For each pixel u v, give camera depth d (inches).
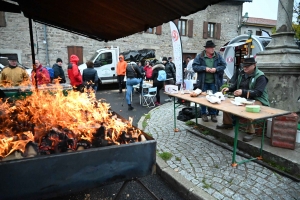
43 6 97.2
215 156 123.7
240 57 317.4
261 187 92.7
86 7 91.7
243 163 114.7
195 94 146.9
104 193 95.9
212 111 175.9
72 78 248.5
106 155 62.3
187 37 638.5
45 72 247.3
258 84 127.7
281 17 169.0
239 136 138.7
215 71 171.0
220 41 683.4
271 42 176.9
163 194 97.3
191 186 94.2
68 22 117.0
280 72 159.0
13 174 52.5
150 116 220.8
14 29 442.3
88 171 60.6
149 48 590.2
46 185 56.2
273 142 120.4
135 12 86.7
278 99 163.3
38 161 54.5
